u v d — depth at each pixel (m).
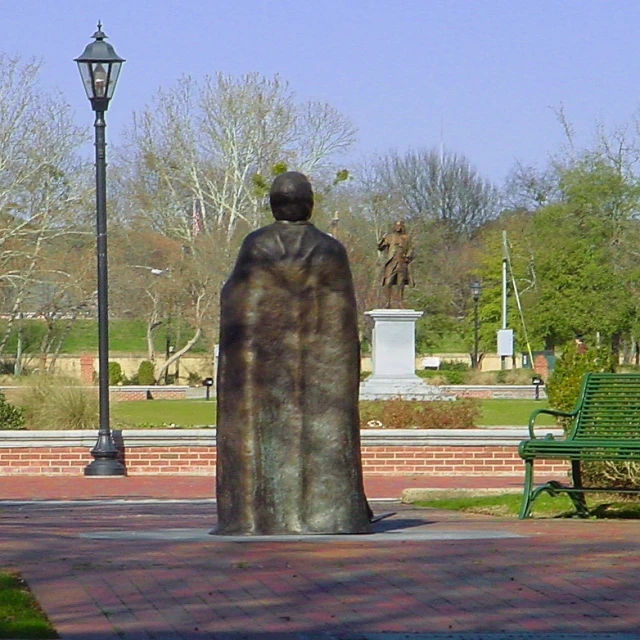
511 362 89.56
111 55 24.78
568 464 25.16
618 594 9.33
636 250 73.81
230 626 8.34
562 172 75.88
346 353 12.67
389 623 8.45
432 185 107.25
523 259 80.81
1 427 28.12
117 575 9.89
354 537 12.29
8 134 62.66
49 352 80.88
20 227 62.94
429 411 28.61
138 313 74.56
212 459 25.08
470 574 10.02
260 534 12.38
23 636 7.98
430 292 84.50
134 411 40.81
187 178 69.31
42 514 17.02
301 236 12.69
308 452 12.54
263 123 67.25
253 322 12.52
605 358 20.42
